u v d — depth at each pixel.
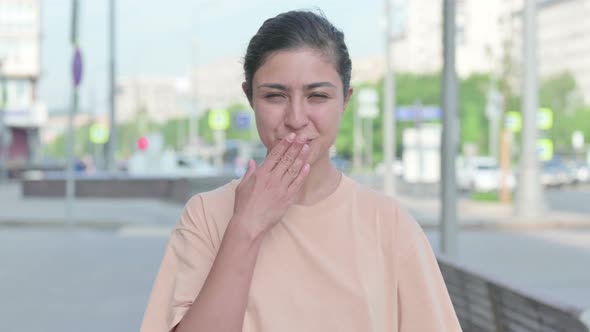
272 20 1.54
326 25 1.53
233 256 1.44
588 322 2.98
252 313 1.51
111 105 33.91
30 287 10.35
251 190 1.48
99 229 19.00
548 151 39.91
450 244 11.31
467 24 97.81
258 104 1.53
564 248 14.98
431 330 1.55
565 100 95.94
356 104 81.75
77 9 17.25
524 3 20.38
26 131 73.88
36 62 82.81
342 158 85.00
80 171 52.44
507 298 3.81
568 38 135.75
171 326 1.47
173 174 39.84
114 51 33.53
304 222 1.54
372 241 1.56
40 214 22.30
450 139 11.24
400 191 35.22
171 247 1.60
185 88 56.44
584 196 34.25
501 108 30.36
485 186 36.53
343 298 1.51
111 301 9.39
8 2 81.44
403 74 76.88
